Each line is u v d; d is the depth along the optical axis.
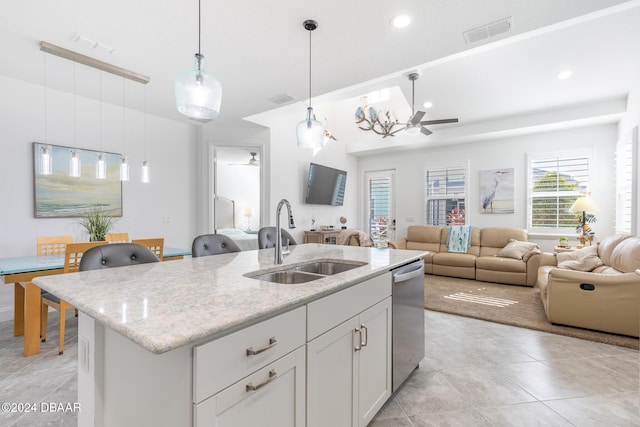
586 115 4.54
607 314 2.81
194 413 0.83
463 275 5.18
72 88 3.49
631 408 1.81
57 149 3.55
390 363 1.84
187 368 0.84
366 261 1.96
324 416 1.30
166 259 3.47
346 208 7.16
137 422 1.03
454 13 2.17
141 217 4.32
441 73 3.94
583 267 3.56
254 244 5.54
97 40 2.48
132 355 1.04
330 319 1.34
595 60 3.49
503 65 3.73
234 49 2.63
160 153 4.54
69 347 2.63
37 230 3.44
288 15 2.18
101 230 3.23
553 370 2.26
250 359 0.98
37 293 2.50
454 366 2.33
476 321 3.27
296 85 3.40
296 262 1.96
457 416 1.76
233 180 8.21
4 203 3.24
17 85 3.30
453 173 6.26
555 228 5.25
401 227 6.93
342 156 7.03
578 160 5.06
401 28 2.34
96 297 1.16
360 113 5.19
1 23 2.24
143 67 2.95
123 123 4.14
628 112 4.07
